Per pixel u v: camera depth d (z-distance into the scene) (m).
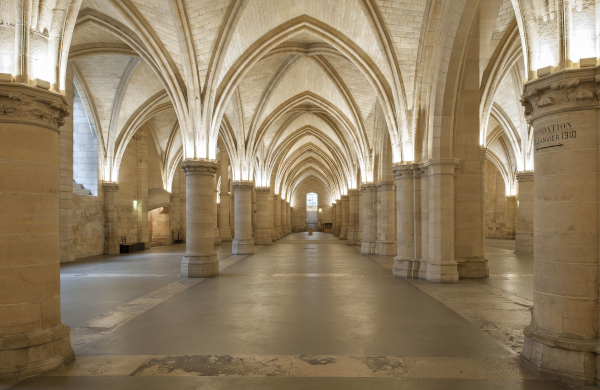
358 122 21.81
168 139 29.36
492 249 23.34
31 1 5.15
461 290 10.55
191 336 6.55
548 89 4.87
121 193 23.91
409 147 13.38
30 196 5.08
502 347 5.96
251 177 22.27
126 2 12.02
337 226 45.34
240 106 20.91
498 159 32.16
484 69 14.26
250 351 5.82
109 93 20.81
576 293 4.78
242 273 14.11
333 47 15.80
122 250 23.02
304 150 39.72
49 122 5.28
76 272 14.57
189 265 13.14
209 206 13.61
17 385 4.70
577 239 4.77
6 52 5.00
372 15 12.48
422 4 12.03
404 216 13.44
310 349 5.89
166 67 13.07
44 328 5.21
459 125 12.41
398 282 11.98
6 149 4.95
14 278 4.98
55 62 5.44
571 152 4.79
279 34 14.70
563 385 4.63
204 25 12.45
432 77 11.98
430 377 4.87
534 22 5.03
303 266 16.20
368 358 5.52
